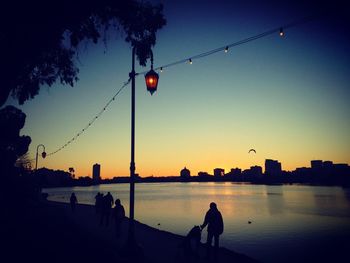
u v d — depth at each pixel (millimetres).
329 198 104812
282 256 20125
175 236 15766
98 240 13844
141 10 11680
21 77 11516
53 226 18375
